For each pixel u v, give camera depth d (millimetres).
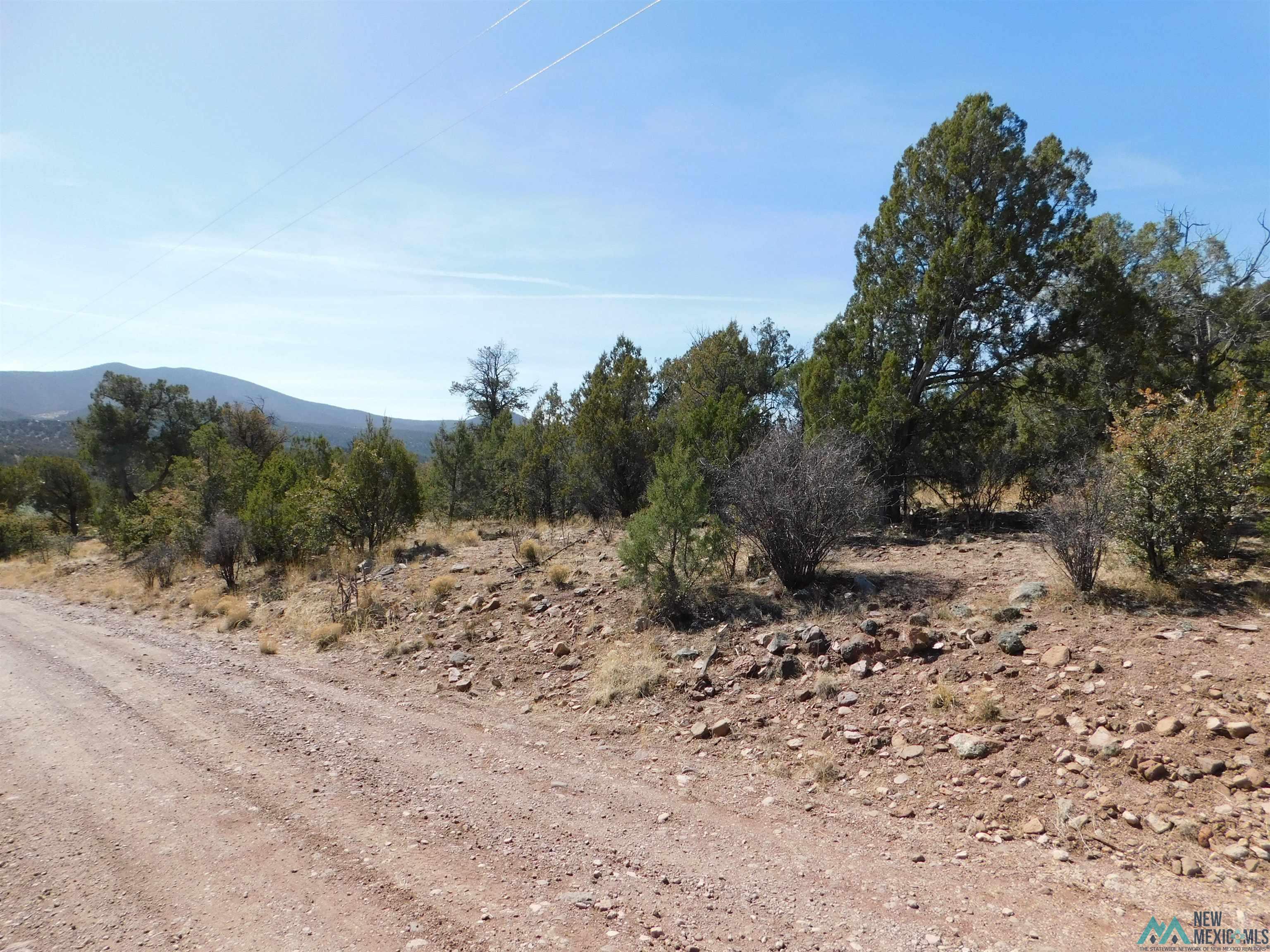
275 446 35438
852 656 6715
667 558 9328
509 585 11305
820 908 3541
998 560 9281
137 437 44219
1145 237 19156
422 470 22562
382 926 3443
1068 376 13695
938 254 13172
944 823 4344
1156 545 6734
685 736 6109
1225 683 4914
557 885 3824
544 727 6578
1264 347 16438
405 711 7164
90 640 11484
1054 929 3256
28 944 3340
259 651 10211
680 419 17844
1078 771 4512
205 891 3807
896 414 12781
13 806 4992
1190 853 3689
